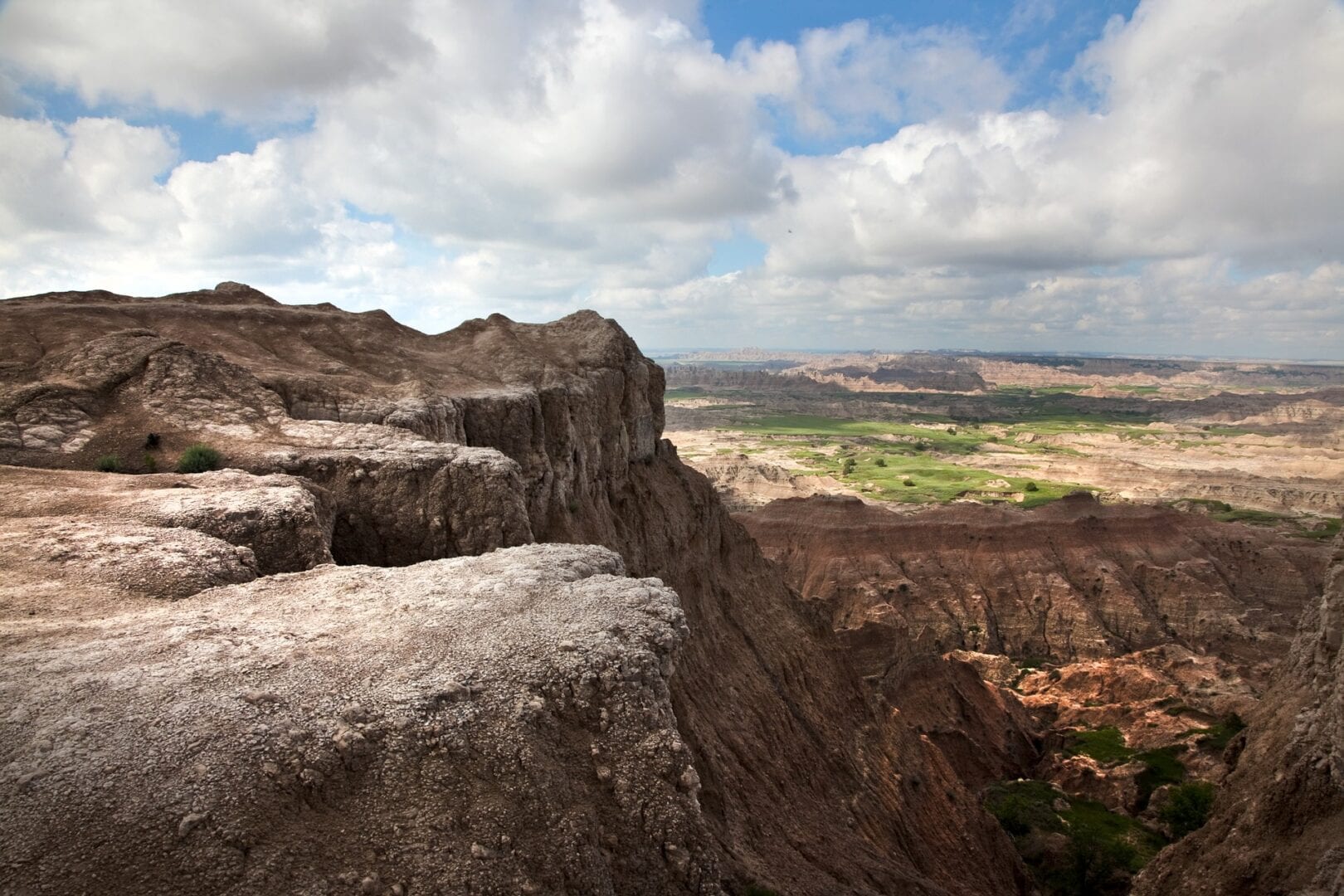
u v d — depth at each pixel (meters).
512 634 16.27
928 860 40.34
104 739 12.06
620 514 52.28
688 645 38.12
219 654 14.86
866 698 53.69
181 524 22.94
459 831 12.12
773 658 50.22
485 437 43.25
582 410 50.41
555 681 15.07
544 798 13.09
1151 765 58.44
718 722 33.38
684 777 14.66
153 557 20.14
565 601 18.16
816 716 46.97
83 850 10.36
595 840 13.22
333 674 14.38
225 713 12.85
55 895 9.80
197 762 11.79
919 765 50.16
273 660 14.77
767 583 60.47
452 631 16.36
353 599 18.27
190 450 30.27
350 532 29.56
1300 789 27.97
